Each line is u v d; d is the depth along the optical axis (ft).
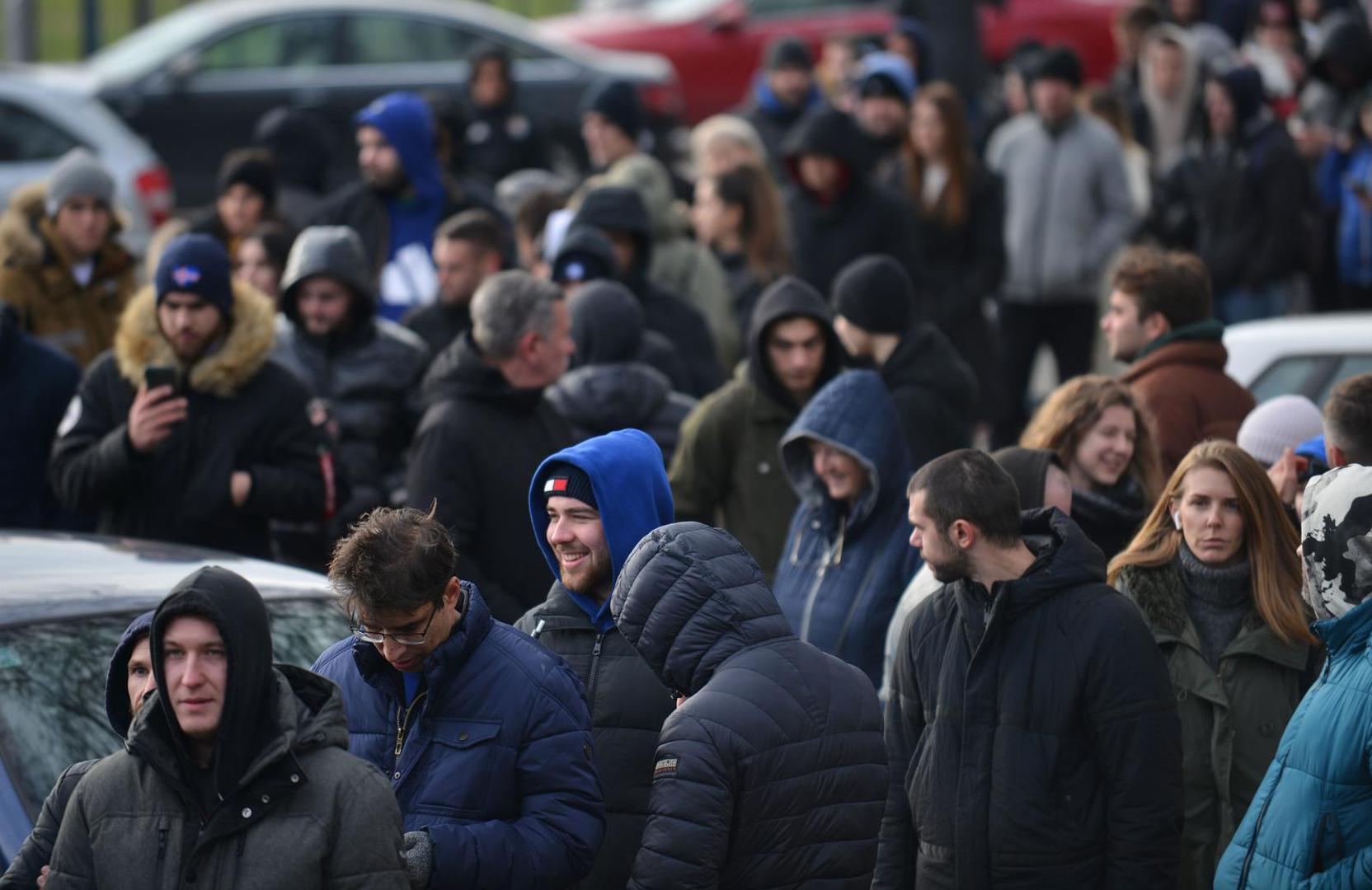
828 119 113.60
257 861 39.65
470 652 45.96
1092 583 51.90
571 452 50.21
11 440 80.38
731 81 239.30
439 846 43.09
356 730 46.75
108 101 200.23
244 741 39.70
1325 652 55.21
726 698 45.14
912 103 139.44
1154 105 159.94
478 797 45.06
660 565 46.55
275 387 73.67
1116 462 64.18
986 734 51.70
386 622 43.78
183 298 71.20
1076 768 51.19
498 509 67.92
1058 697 50.90
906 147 127.54
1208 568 56.90
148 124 201.57
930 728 53.06
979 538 51.29
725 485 77.82
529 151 165.17
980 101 177.37
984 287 124.98
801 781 45.34
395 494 85.76
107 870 40.37
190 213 200.13
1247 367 89.86
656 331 99.04
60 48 293.64
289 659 53.93
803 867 45.47
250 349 72.38
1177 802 50.70
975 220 124.88
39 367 81.10
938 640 53.31
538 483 51.06
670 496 51.24
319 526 79.10
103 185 97.19
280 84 204.95
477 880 43.34
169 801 40.60
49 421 81.20
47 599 53.21
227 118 203.62
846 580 65.82
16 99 165.17
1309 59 163.43
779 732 45.19
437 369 69.67
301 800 40.14
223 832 39.70
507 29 211.00
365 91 206.28
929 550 51.90
